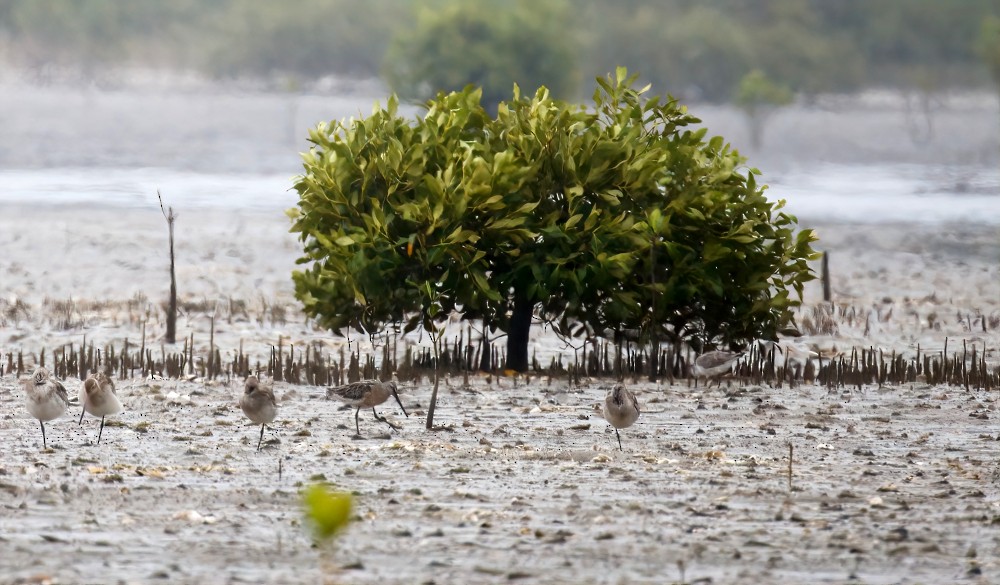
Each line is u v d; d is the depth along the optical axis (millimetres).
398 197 37156
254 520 20359
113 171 134375
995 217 103000
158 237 76438
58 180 120938
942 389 36531
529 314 38500
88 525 19812
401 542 19125
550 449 27016
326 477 23766
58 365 36250
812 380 37500
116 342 43125
